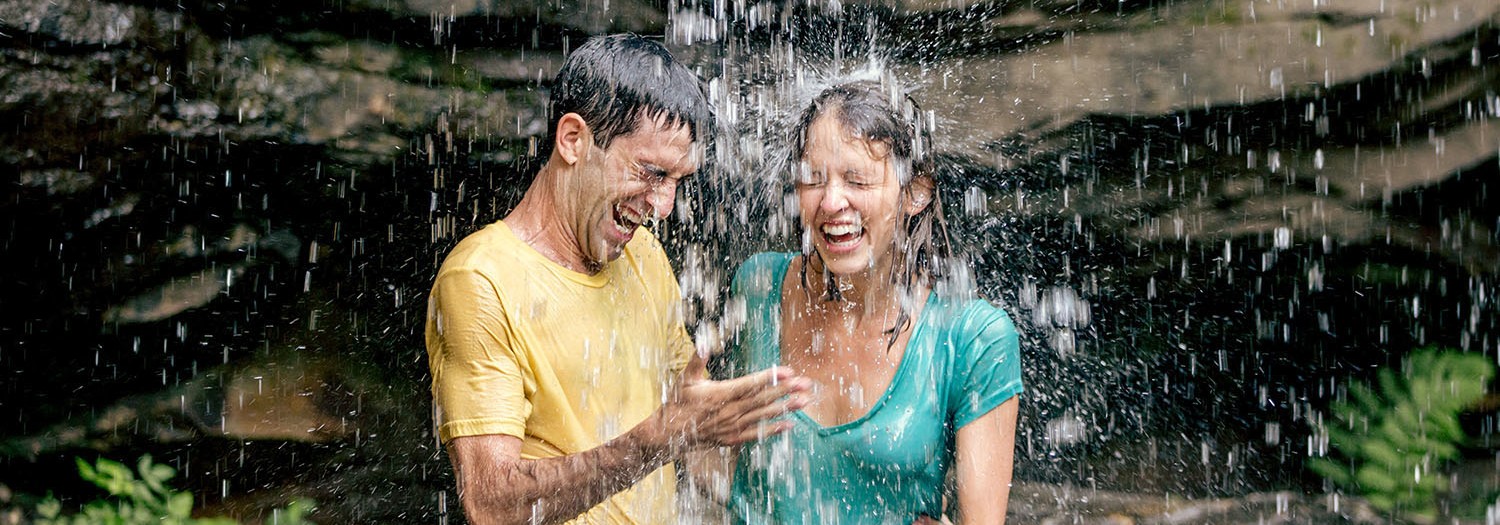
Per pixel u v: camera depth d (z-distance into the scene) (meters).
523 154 4.49
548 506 2.20
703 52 4.67
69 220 4.13
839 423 2.54
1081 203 4.98
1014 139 4.89
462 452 2.26
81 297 4.25
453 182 4.50
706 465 2.74
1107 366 5.26
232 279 4.40
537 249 2.41
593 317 2.43
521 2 4.45
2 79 3.91
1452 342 5.18
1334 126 4.86
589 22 4.54
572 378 2.37
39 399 4.31
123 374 4.38
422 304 4.68
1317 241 5.00
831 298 2.55
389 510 4.65
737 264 4.31
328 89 4.31
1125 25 4.85
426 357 4.73
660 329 2.68
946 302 2.53
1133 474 5.20
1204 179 4.96
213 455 4.46
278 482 4.54
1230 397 5.27
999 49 4.88
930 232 2.56
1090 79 4.85
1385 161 4.88
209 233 4.34
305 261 4.48
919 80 4.88
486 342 2.28
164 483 4.42
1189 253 5.08
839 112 2.45
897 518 2.52
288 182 4.34
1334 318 5.21
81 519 4.09
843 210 2.43
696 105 2.43
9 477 4.28
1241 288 5.15
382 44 4.38
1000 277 5.10
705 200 4.36
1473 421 5.26
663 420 2.16
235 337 4.48
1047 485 5.11
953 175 4.93
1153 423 5.28
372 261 4.57
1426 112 4.80
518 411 2.28
